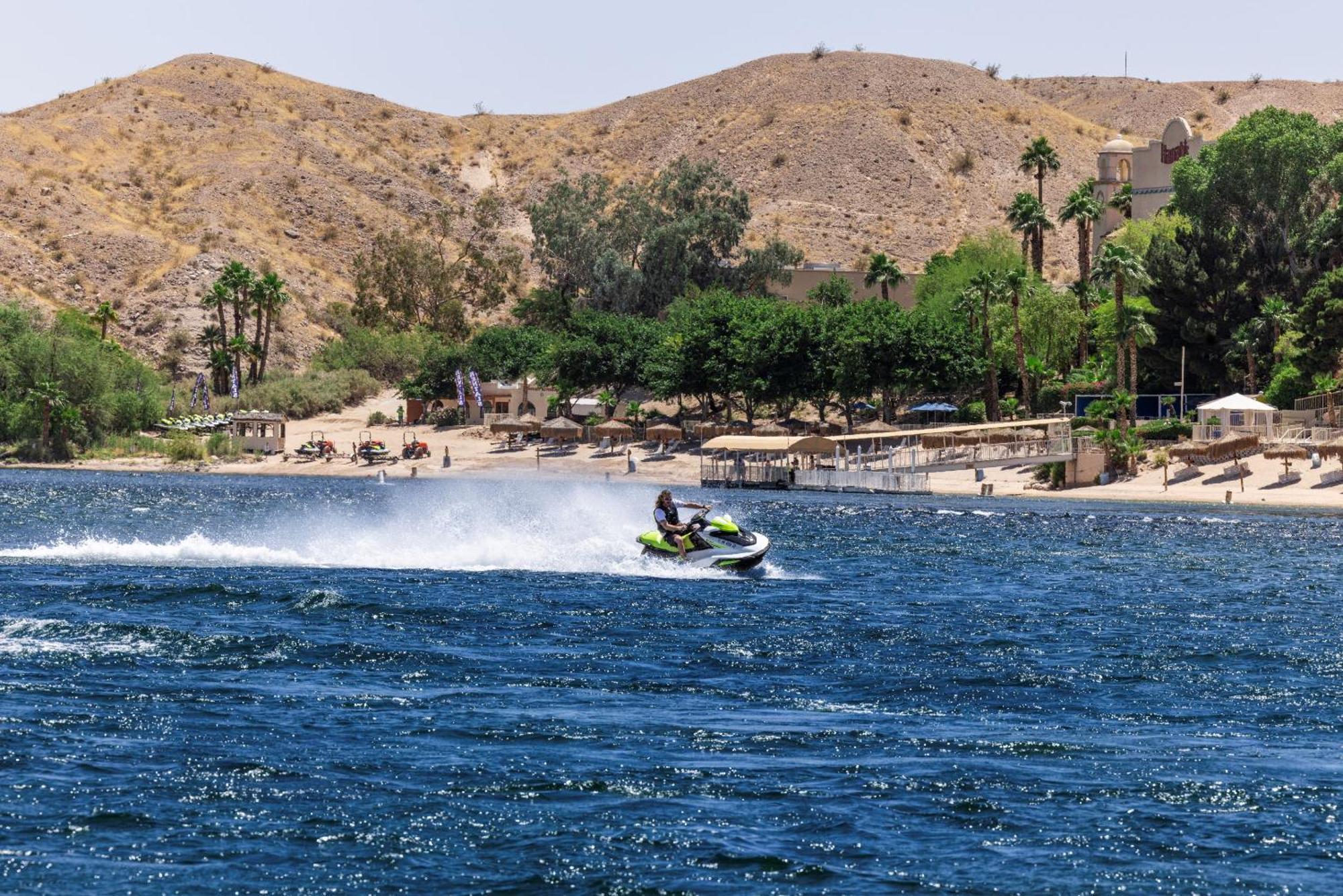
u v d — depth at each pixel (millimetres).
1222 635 108875
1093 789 62219
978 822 57375
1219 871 51906
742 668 90688
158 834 54562
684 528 148250
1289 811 59062
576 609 115312
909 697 82375
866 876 51219
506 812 57844
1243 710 79750
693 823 56812
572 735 70625
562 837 54906
